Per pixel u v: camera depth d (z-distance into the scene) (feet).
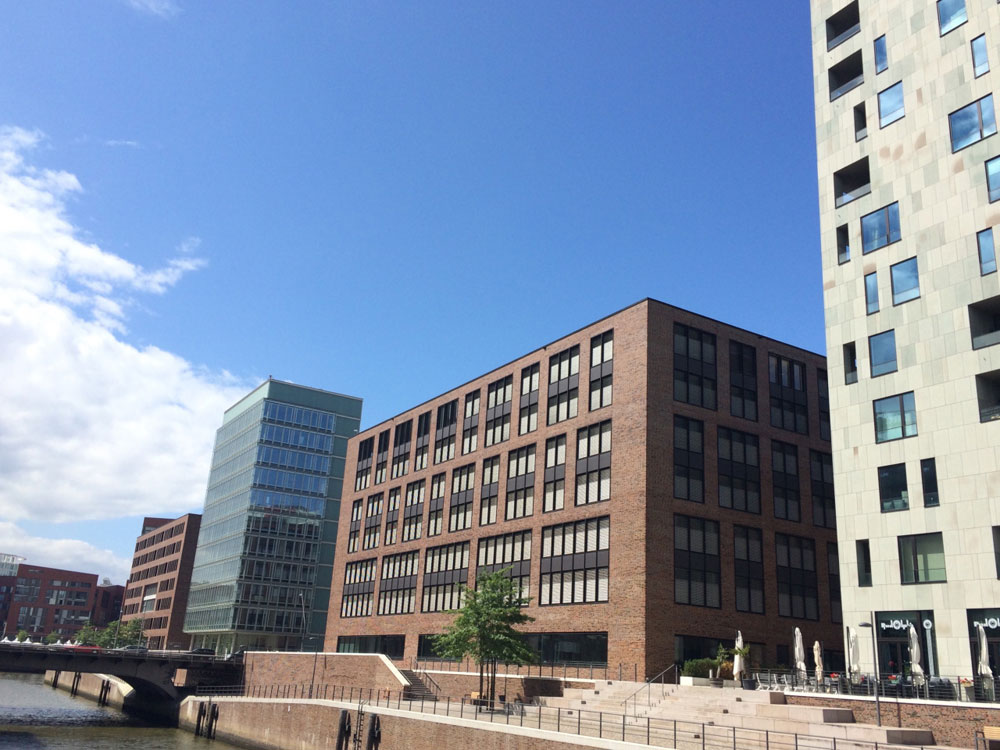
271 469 383.04
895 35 136.26
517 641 162.30
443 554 221.46
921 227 125.90
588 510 172.04
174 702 264.11
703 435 170.50
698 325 177.78
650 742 106.52
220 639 376.07
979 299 115.85
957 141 123.13
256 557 368.89
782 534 176.45
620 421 169.68
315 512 389.19
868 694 109.91
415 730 139.23
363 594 258.98
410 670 209.15
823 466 189.37
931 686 104.22
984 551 108.68
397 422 264.72
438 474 233.96
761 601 167.84
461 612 170.19
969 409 114.42
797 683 128.67
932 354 120.67
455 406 234.17
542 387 197.67
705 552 162.71
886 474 123.75
